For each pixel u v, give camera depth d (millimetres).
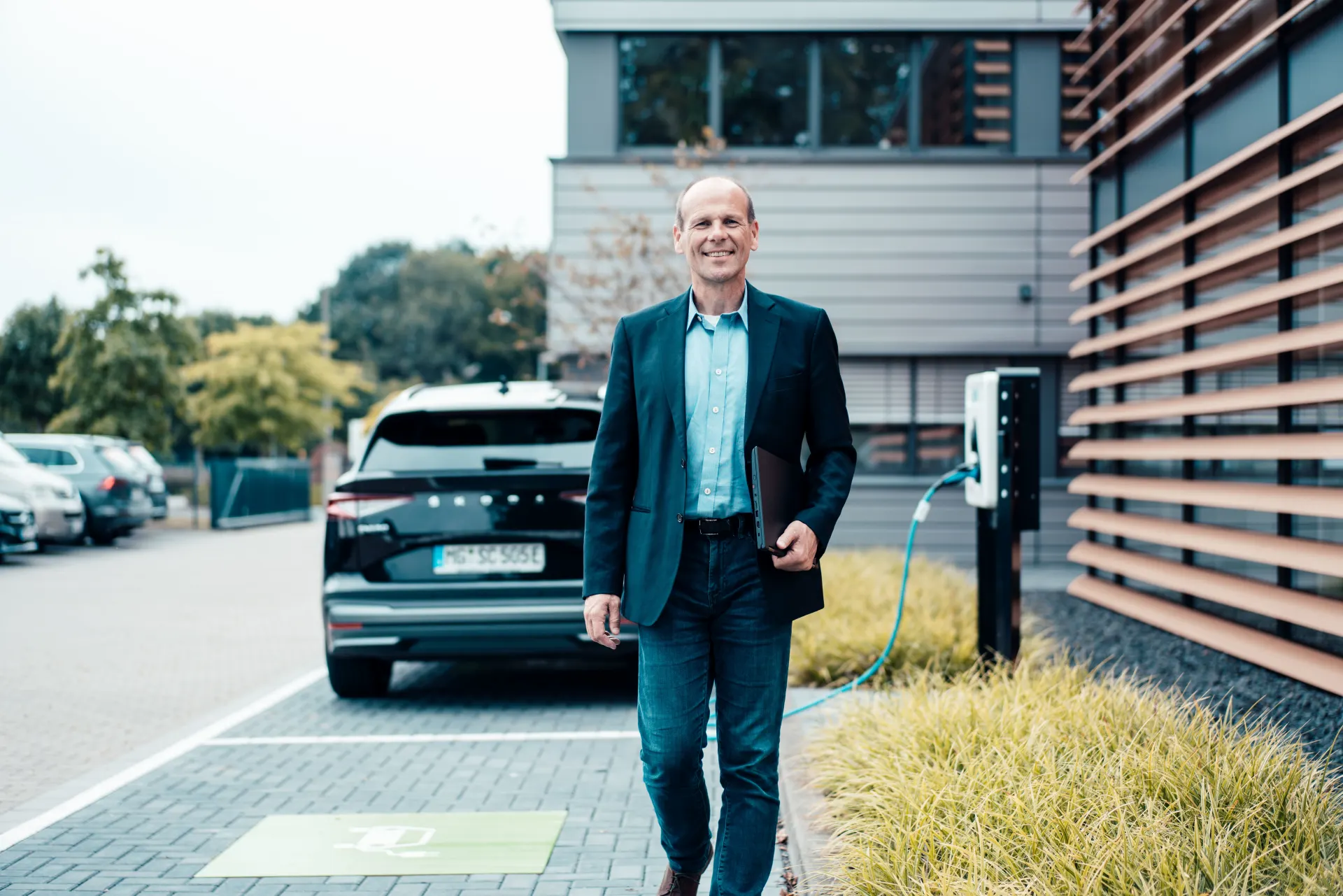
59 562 15250
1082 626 7172
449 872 3395
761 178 12484
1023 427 5105
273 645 8266
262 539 20219
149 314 23750
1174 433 8586
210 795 4230
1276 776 3037
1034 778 3098
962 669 5645
